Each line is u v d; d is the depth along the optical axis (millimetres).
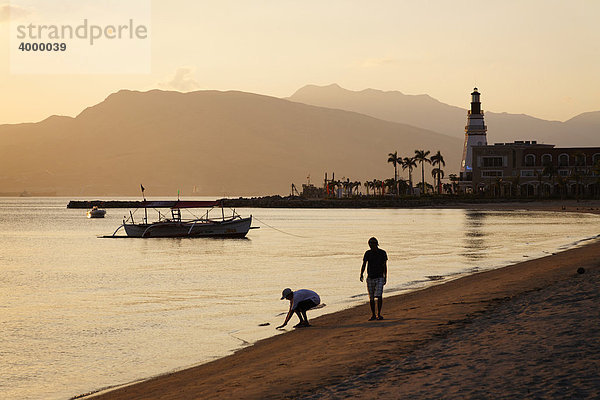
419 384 12117
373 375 13289
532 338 15320
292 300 22766
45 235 113688
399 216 169875
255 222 147625
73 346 22125
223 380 15148
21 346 22234
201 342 21844
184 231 97062
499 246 66312
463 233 92500
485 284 30547
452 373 12695
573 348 13867
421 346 16047
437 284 34500
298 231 110062
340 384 12820
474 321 19062
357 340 18156
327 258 59562
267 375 14844
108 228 140500
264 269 49719
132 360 19734
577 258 42188
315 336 20344
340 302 29531
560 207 183125
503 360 13367
